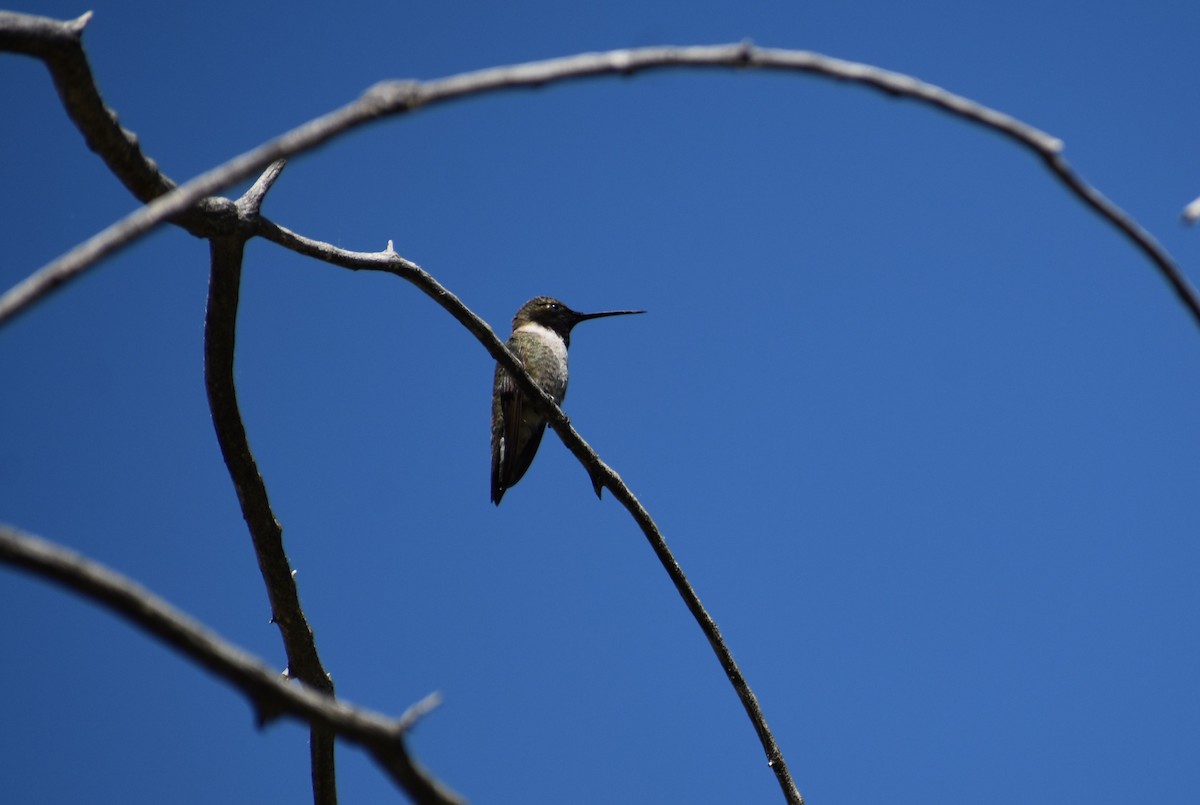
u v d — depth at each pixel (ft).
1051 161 13.52
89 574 11.18
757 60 13.20
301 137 13.15
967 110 13.48
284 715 12.25
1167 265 13.69
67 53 22.26
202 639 11.80
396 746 12.58
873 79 13.41
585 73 13.19
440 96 13.23
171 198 12.84
